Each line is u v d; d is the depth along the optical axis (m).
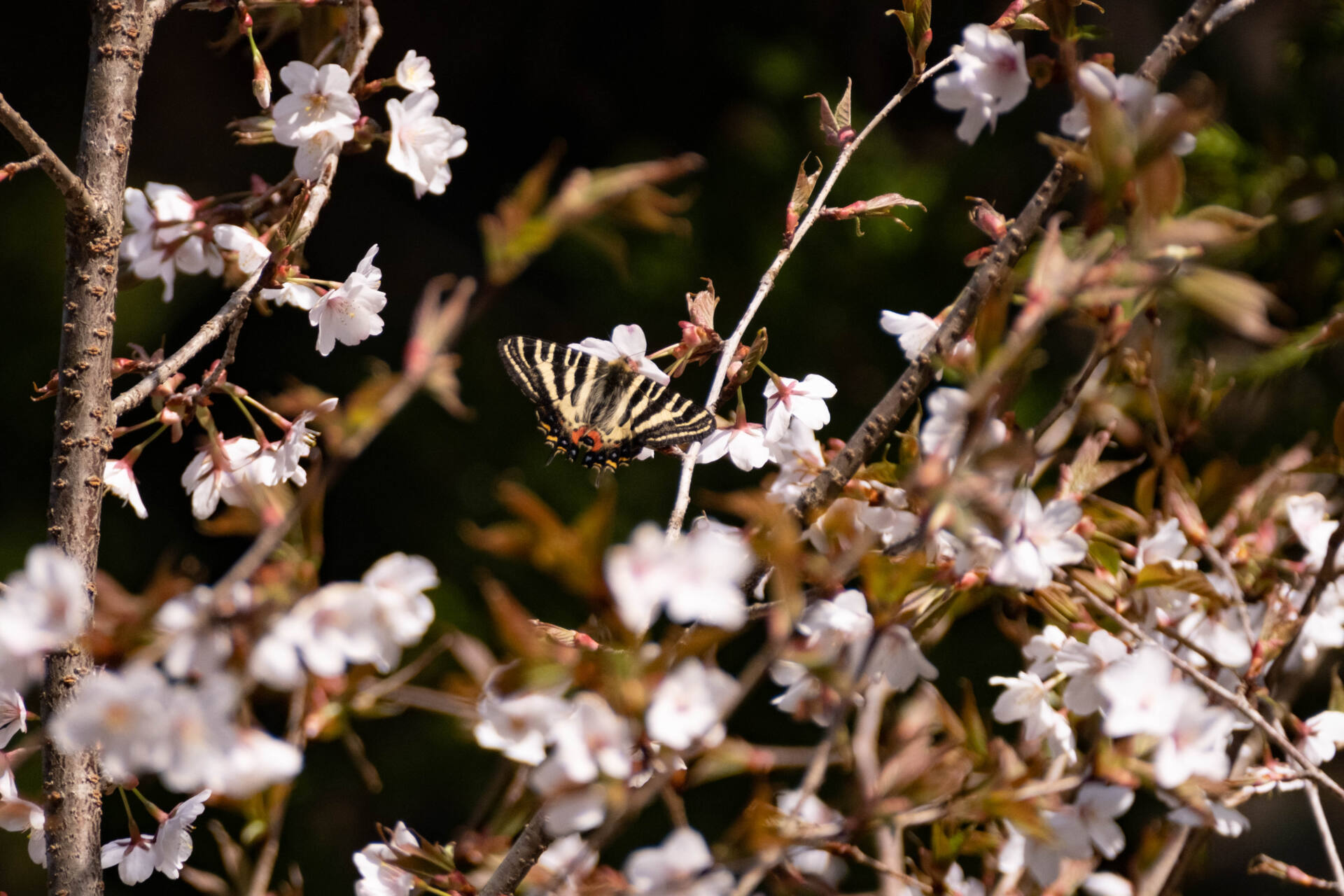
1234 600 1.66
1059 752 1.63
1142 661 1.57
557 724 1.53
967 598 1.63
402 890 1.62
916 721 1.57
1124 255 1.54
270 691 1.55
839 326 3.01
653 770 1.55
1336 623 1.69
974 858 1.73
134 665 1.51
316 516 1.55
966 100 1.61
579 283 3.31
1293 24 2.25
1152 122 1.53
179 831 1.61
